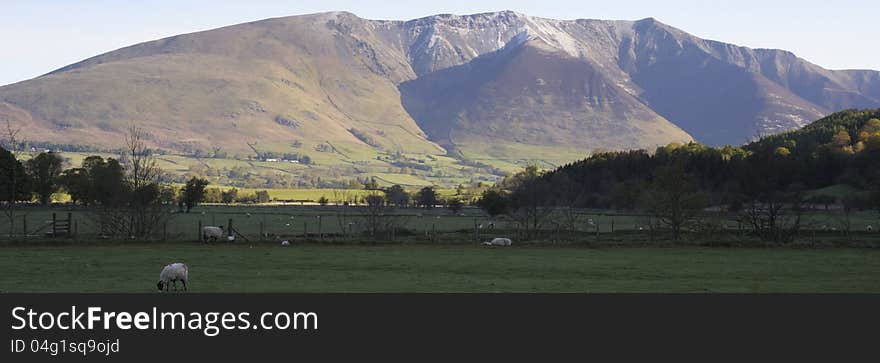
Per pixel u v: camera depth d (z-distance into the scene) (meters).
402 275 59.50
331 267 64.44
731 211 134.75
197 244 83.62
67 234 89.06
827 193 178.38
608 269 64.31
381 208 137.88
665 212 98.75
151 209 96.12
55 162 186.62
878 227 118.31
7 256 70.00
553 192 150.75
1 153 138.38
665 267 65.81
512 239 93.75
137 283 53.34
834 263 69.50
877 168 186.25
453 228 131.62
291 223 148.12
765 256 75.50
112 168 113.94
